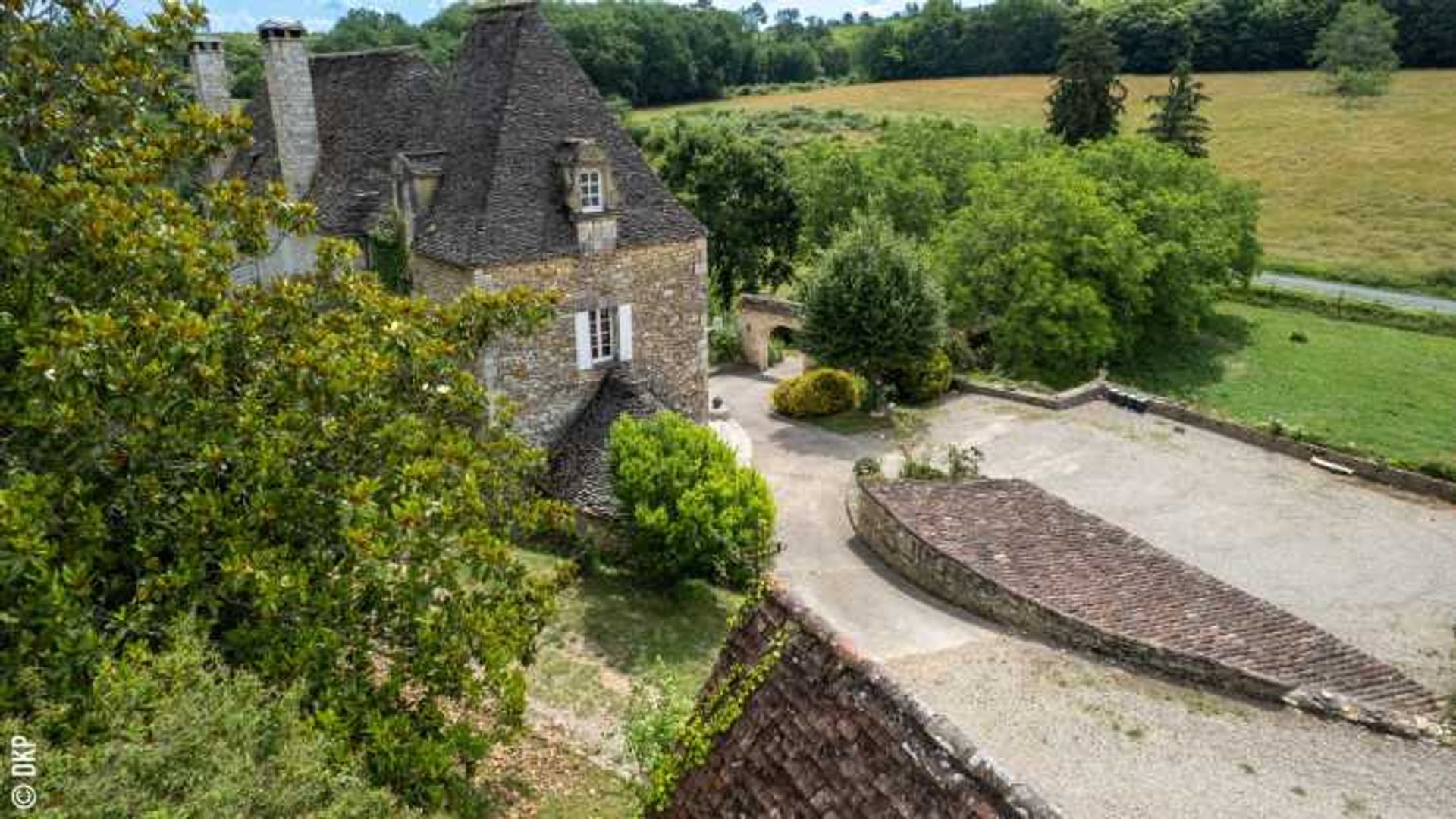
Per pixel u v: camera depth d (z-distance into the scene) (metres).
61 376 8.34
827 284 30.39
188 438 9.29
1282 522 23.94
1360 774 13.54
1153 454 28.03
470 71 22.42
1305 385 41.69
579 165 20.89
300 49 24.61
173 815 5.61
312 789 6.59
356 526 9.23
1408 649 18.55
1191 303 43.91
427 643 9.81
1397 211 66.50
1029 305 37.12
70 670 7.42
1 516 7.38
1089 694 15.55
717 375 39.69
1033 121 87.62
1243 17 102.75
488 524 11.26
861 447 28.77
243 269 26.50
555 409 22.02
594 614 17.36
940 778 5.43
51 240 9.88
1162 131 66.25
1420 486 25.69
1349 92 90.50
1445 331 48.56
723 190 45.94
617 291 22.33
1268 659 16.25
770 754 6.26
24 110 10.37
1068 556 19.67
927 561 19.69
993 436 29.47
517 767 12.35
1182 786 13.24
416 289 22.19
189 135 10.98
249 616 9.66
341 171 25.02
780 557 21.56
